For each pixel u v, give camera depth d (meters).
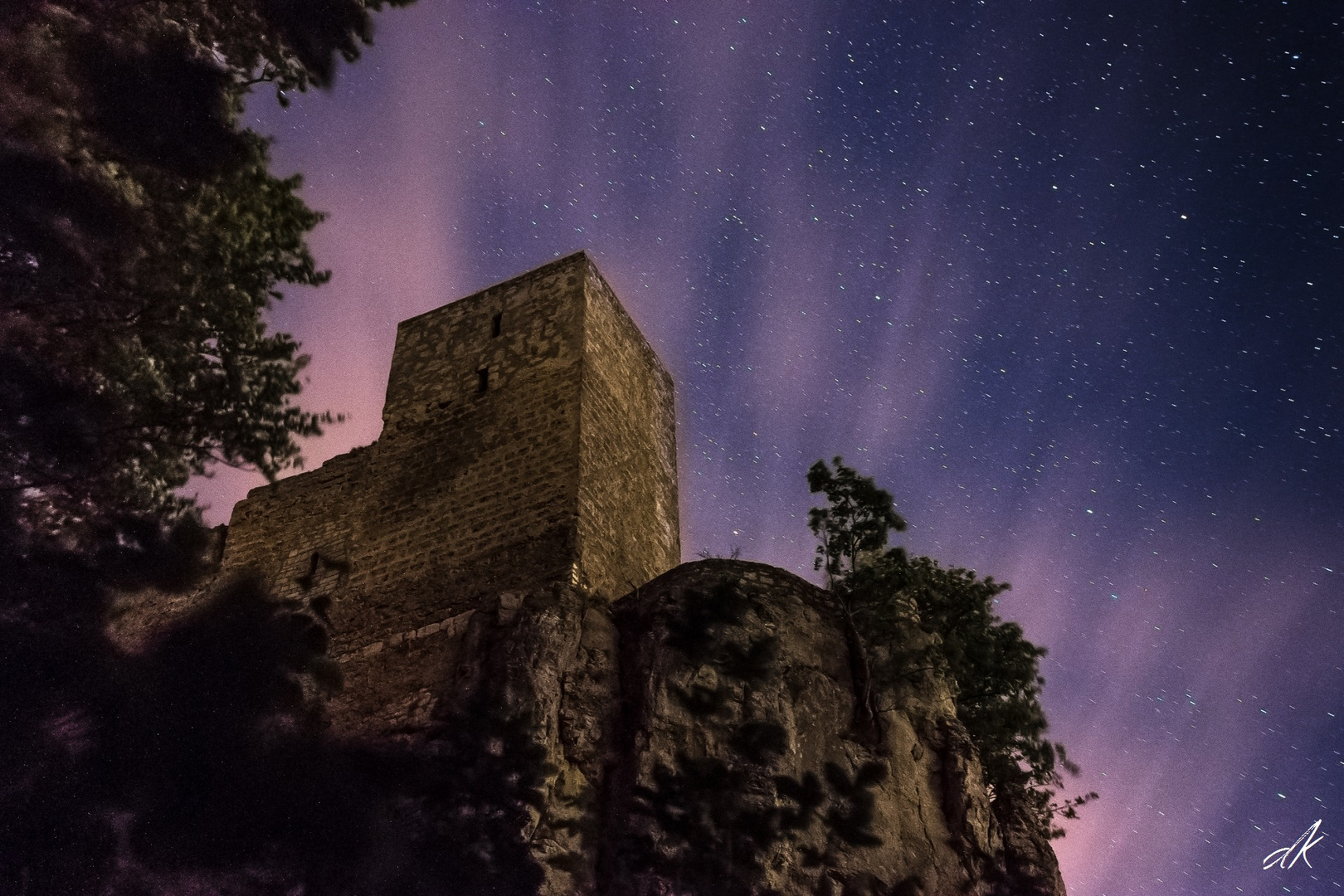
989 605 27.78
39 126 18.23
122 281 18.95
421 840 18.77
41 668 16.42
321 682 20.14
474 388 28.03
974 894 21.78
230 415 19.92
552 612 22.41
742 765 21.09
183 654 18.08
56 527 17.75
